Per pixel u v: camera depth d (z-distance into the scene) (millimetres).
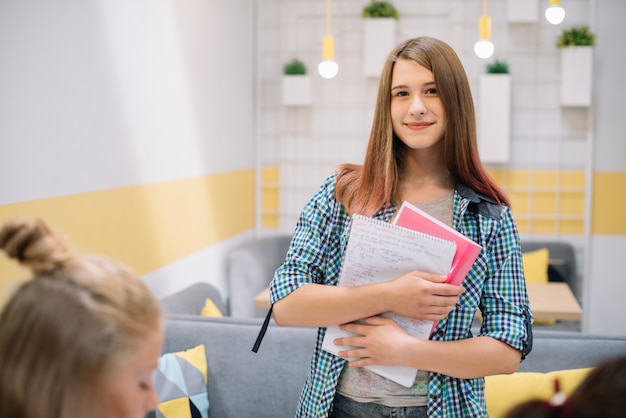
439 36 4367
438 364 1358
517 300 1434
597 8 4281
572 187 4367
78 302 803
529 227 4422
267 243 4305
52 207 2365
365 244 1384
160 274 3174
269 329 2404
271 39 4559
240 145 4309
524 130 4375
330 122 4543
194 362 2334
